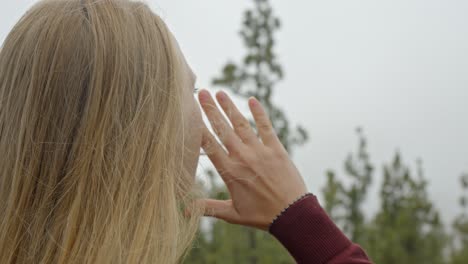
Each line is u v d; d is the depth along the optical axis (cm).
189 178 132
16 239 117
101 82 120
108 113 119
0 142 123
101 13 126
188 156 135
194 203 132
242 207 144
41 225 117
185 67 135
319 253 135
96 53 121
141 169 119
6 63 127
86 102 119
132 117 121
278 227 139
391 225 1241
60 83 121
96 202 116
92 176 117
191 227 128
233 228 759
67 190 117
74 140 119
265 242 763
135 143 119
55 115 120
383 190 1294
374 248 1156
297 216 138
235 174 145
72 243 114
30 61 124
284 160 146
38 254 116
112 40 123
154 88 123
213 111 150
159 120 123
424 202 1272
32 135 120
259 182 144
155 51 126
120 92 121
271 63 748
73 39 123
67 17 126
